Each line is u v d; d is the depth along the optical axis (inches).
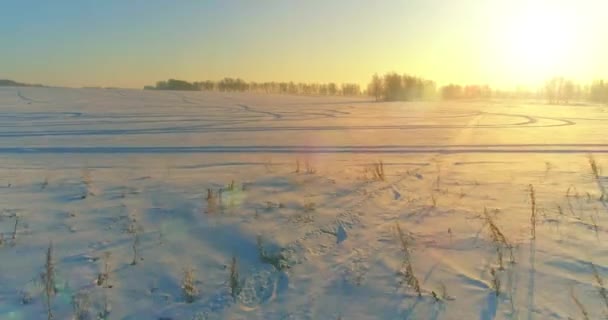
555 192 285.4
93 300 137.3
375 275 158.2
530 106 2564.0
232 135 777.6
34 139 705.6
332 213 233.0
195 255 173.6
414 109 2043.6
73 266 159.8
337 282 153.4
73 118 1246.9
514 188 300.4
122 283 149.1
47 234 191.9
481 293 142.2
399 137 740.7
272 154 515.5
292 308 136.2
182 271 159.3
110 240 186.4
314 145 615.2
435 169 391.2
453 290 144.9
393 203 257.4
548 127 979.3
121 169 386.9
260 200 255.4
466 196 275.9
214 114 1486.2
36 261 163.3
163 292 144.6
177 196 261.3
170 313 132.3
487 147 587.8
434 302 137.3
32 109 1631.4
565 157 483.8
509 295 140.0
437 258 172.2
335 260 172.4
